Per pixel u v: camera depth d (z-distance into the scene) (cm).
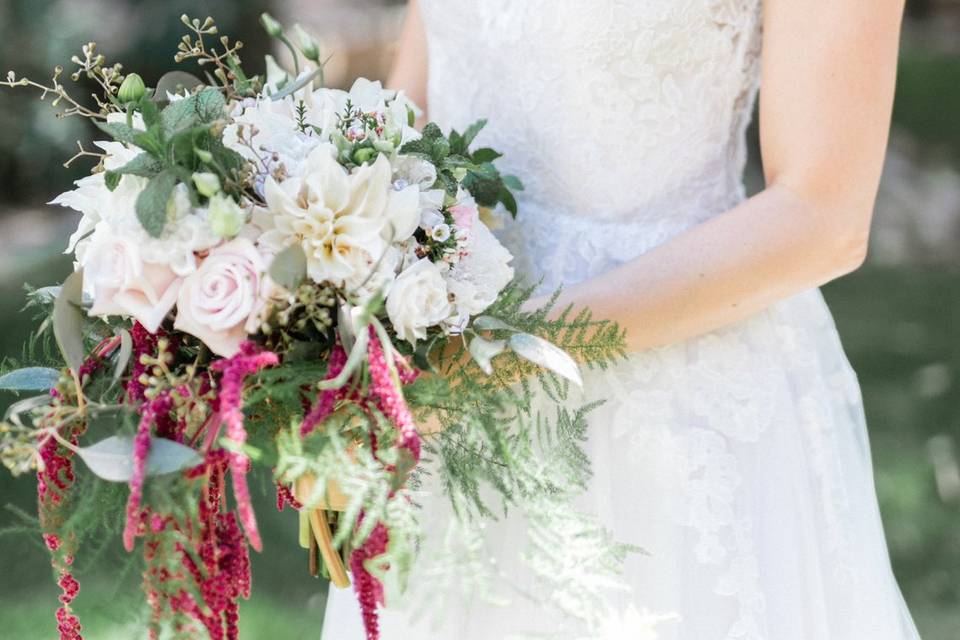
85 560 109
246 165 112
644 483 138
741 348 142
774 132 131
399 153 123
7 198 670
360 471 102
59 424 106
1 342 464
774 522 138
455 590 139
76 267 120
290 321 111
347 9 812
